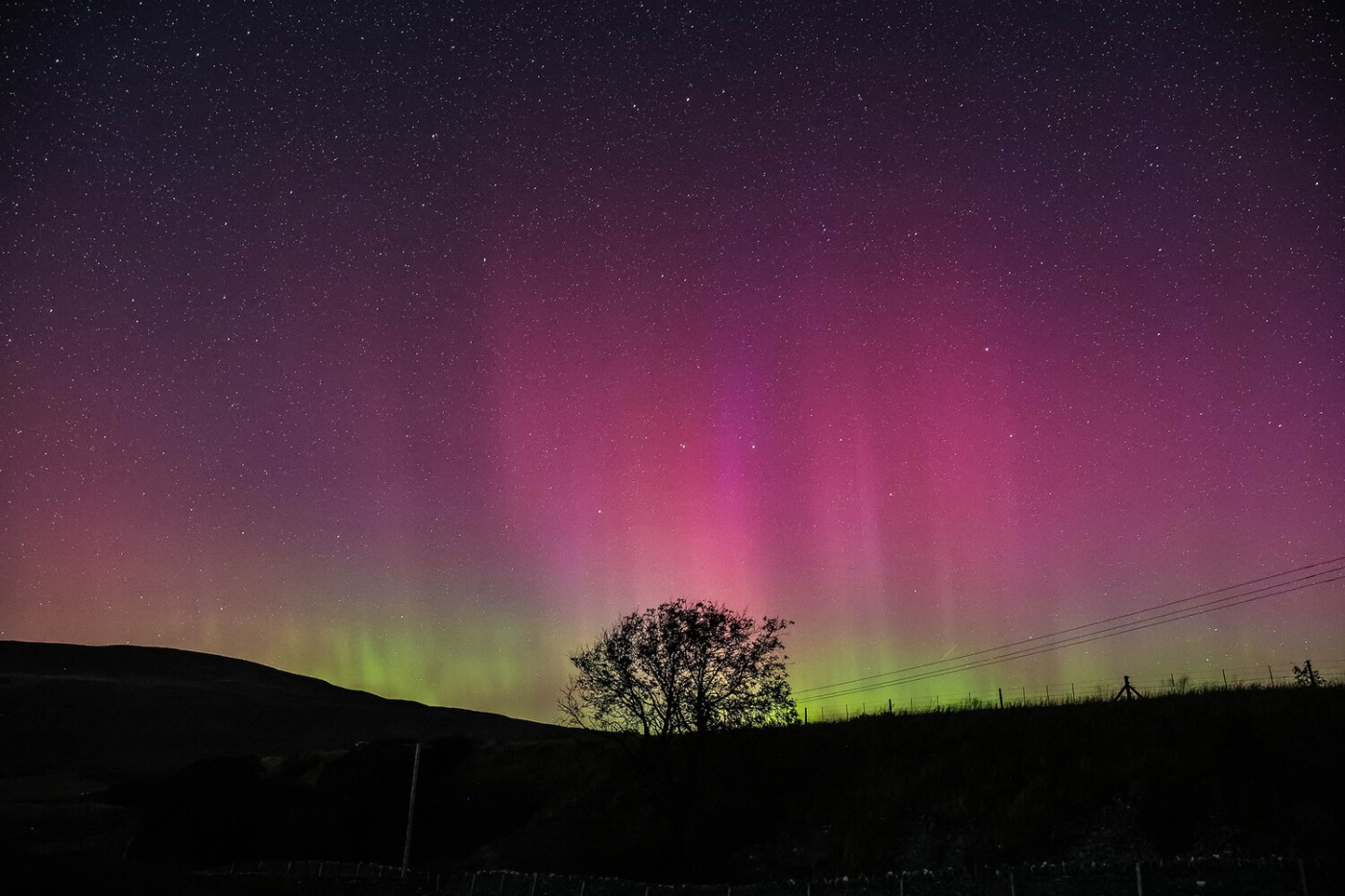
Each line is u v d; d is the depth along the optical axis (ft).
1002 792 99.25
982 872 75.51
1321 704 93.97
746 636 121.19
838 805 111.86
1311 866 61.82
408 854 123.54
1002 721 118.01
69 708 354.13
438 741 181.88
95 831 182.19
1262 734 90.38
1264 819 78.13
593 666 121.80
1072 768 97.30
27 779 263.49
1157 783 88.28
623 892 96.17
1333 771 80.69
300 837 157.58
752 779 124.67
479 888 111.34
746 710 118.83
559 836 134.00
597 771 152.15
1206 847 77.82
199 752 327.06
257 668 538.06
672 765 131.03
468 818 151.84
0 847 135.85
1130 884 66.03
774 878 102.22
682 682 119.65
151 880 103.24
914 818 101.76
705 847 114.93
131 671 466.70
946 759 110.93
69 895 92.43
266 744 349.00
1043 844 87.56
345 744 350.43
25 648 495.41
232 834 166.20
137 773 279.08
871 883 79.61
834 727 134.51
